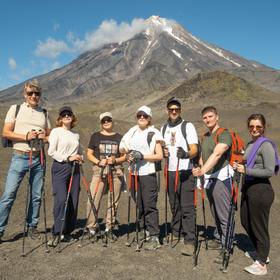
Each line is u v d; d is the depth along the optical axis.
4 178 15.68
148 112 7.96
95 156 8.62
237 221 10.61
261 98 179.00
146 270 6.90
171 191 8.30
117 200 8.73
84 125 43.84
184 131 7.98
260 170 6.66
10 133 7.81
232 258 7.57
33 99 8.04
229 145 7.16
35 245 8.00
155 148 7.92
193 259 7.45
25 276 6.54
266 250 6.86
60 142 8.03
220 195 7.43
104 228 9.49
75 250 7.76
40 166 8.15
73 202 8.21
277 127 60.94
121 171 8.68
